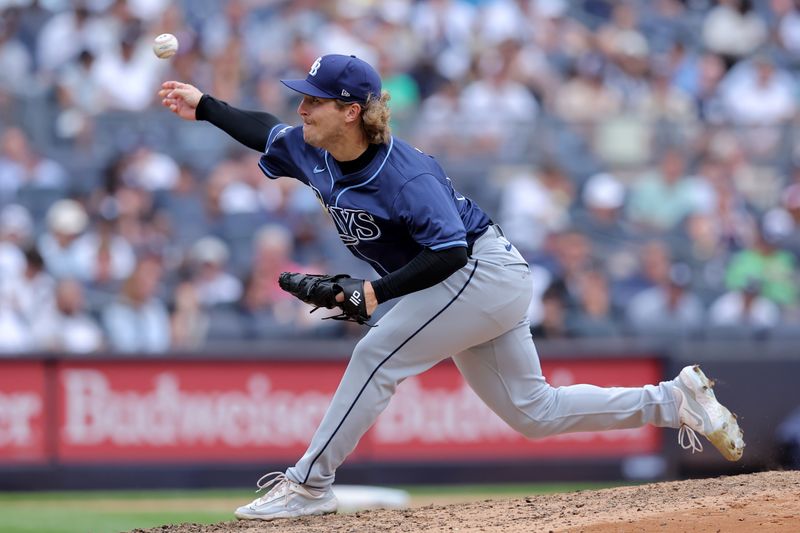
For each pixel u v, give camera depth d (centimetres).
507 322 1695
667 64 5147
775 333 4053
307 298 1608
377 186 1589
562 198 4428
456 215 1584
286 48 4856
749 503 1595
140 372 3553
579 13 5316
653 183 4484
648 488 1847
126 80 4662
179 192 4297
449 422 3669
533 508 1750
